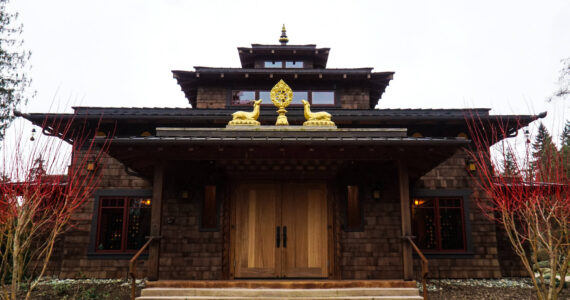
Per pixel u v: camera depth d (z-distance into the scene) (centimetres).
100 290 977
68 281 1093
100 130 1238
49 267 1178
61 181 831
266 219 966
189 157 788
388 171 1102
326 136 883
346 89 1505
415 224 1200
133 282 733
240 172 977
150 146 752
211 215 1095
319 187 984
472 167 1189
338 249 957
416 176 1071
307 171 980
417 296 743
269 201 974
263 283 765
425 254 1175
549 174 740
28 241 700
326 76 1484
